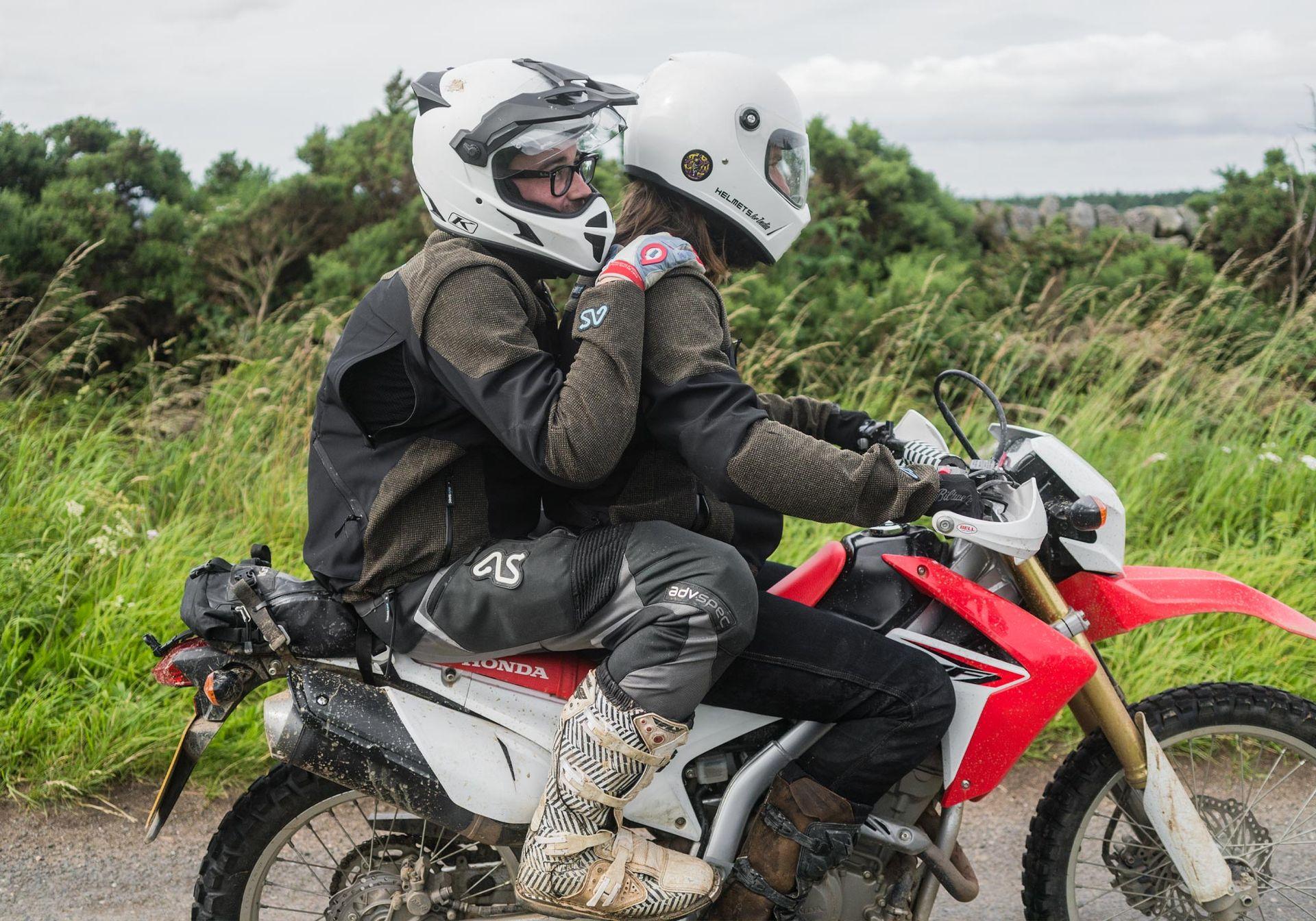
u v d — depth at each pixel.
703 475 1.87
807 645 2.00
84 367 5.55
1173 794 2.12
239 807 2.13
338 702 1.96
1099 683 2.15
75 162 6.45
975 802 3.19
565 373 1.98
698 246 2.08
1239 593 2.23
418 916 2.10
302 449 4.81
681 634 1.83
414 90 2.03
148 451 4.84
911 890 2.14
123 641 3.45
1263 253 7.53
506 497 1.98
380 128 7.08
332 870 2.78
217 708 1.97
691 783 2.10
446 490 1.92
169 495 4.45
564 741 1.89
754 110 2.04
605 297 1.83
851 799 2.01
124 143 6.60
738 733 2.05
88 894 2.67
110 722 3.15
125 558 3.79
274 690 3.41
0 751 3.08
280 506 4.42
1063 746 3.42
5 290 5.63
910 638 2.13
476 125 1.90
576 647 1.96
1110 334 6.22
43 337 5.65
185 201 6.84
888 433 2.23
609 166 6.48
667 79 2.07
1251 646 3.77
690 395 1.85
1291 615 2.20
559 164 1.95
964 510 1.95
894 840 2.07
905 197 7.45
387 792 1.96
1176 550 4.36
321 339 5.80
